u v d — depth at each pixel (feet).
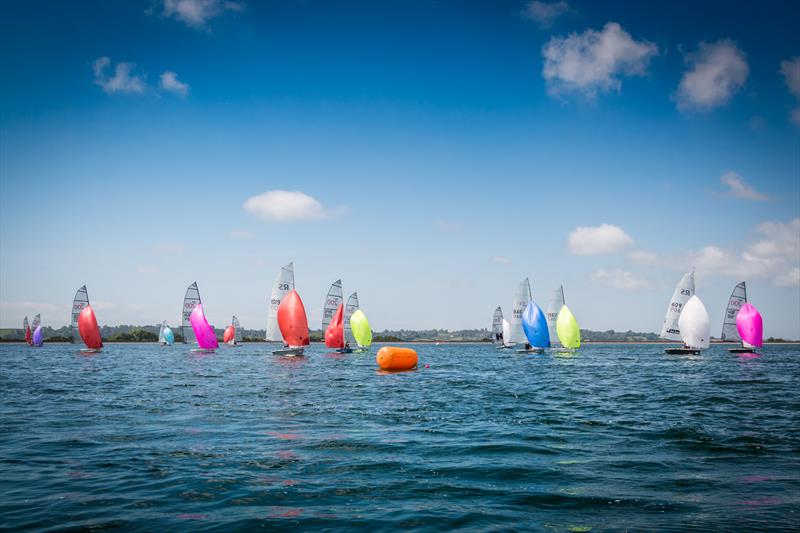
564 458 30.42
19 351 276.82
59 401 58.29
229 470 27.63
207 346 194.39
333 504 21.99
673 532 18.58
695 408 52.60
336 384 79.05
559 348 229.45
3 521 20.03
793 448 33.22
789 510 21.04
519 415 47.70
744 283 177.17
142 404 55.31
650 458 30.40
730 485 24.77
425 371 111.55
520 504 21.97
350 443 34.60
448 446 33.65
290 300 145.69
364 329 183.42
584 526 19.25
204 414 47.93
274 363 139.44
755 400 59.31
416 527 19.19
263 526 19.36
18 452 32.01
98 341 195.62
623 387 75.61
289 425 41.88
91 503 22.16
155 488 24.34
